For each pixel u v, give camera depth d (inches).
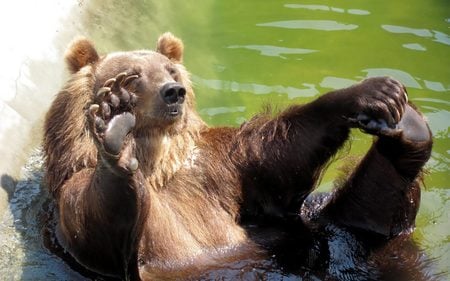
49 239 443.2
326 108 433.1
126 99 366.3
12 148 500.7
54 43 581.9
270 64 621.0
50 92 554.6
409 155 426.9
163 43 478.0
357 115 424.2
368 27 665.0
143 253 420.2
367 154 447.2
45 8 595.8
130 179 365.1
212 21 674.8
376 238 444.8
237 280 414.0
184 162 452.4
